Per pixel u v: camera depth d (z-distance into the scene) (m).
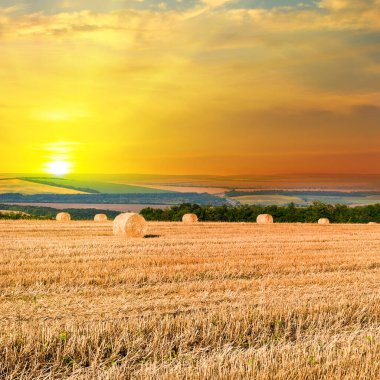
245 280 15.70
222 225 44.34
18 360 8.02
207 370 7.43
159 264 18.16
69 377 7.60
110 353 8.57
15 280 14.58
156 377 7.30
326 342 9.17
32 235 30.27
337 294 13.58
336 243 27.62
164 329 9.59
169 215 73.50
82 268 16.61
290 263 19.02
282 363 7.71
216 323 10.11
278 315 10.83
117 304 12.01
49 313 11.05
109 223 42.22
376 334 9.69
